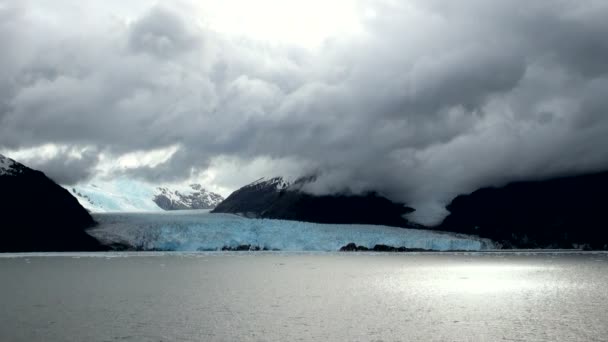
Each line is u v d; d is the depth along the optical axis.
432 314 67.62
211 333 56.00
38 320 62.25
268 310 70.19
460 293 89.50
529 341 52.75
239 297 82.94
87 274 114.81
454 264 153.88
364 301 79.38
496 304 76.25
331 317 65.25
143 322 61.44
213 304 75.25
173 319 63.31
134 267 132.38
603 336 54.72
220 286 97.50
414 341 52.88
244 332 56.53
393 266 146.62
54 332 56.12
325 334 55.78
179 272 123.06
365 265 149.62
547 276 118.44
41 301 77.19
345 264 152.62
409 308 72.44
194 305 74.19
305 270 133.00
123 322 61.31
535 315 66.56
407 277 117.00
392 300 80.56
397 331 57.25
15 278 105.88
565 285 100.69
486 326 59.84
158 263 146.25
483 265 151.12
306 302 77.81
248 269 134.25
